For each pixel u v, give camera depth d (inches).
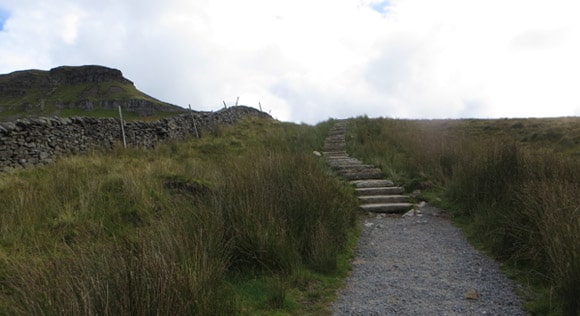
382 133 633.6
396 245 222.7
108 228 211.9
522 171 249.3
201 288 128.3
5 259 163.2
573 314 125.5
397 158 442.6
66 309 101.0
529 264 173.9
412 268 186.4
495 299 149.1
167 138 556.7
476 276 172.6
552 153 281.6
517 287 158.2
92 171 325.4
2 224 204.7
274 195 211.6
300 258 182.1
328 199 231.8
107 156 412.5
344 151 534.0
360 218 282.2
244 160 330.3
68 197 248.5
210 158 460.1
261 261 173.5
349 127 734.5
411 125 727.7
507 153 267.1
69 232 205.5
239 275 168.6
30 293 115.2
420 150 420.2
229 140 581.9
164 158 434.9
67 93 3782.0
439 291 158.9
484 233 218.7
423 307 144.9
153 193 256.2
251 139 601.6
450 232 241.1
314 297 154.5
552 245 148.3
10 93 3833.7
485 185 258.4
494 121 750.5
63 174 300.2
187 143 544.7
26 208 225.3
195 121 643.5
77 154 414.9
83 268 123.2
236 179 226.1
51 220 216.5
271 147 527.5
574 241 136.0
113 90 3769.7
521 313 137.0
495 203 232.8
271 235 179.2
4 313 124.3
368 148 513.0
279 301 145.3
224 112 764.0
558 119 698.8
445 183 323.6
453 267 184.9
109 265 123.5
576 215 155.9
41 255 171.9
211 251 161.8
